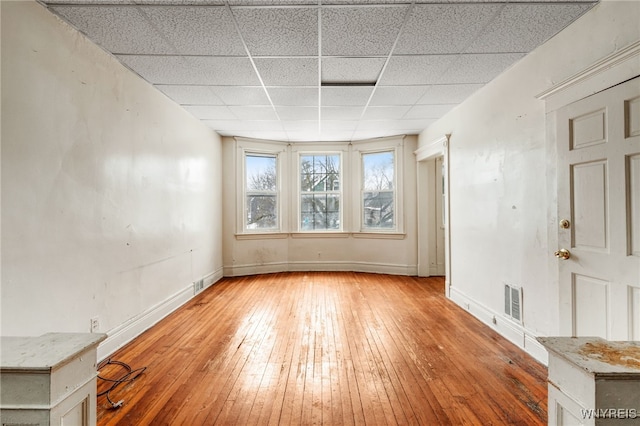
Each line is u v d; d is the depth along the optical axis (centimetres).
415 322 315
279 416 171
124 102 264
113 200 249
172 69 272
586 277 191
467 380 207
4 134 163
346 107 377
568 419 91
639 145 161
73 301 208
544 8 190
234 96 338
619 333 171
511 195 268
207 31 216
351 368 223
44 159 186
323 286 461
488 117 305
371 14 199
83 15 195
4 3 163
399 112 398
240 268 530
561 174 208
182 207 374
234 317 330
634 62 162
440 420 167
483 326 304
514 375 213
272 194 566
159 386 200
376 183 557
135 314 279
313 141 567
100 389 197
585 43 194
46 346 98
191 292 399
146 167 297
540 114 233
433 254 530
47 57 188
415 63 264
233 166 524
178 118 365
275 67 272
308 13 198
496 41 229
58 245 196
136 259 280
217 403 183
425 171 516
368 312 346
